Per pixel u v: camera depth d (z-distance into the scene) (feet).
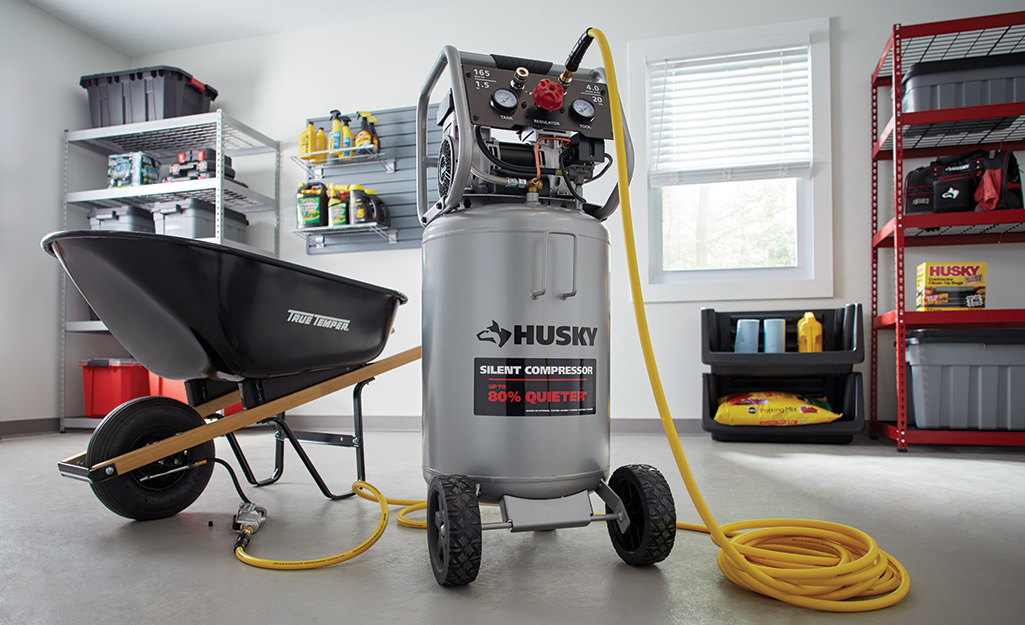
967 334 7.89
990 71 7.91
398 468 6.66
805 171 9.80
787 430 8.48
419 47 11.49
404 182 11.28
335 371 4.97
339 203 10.83
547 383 3.29
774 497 5.13
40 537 3.98
